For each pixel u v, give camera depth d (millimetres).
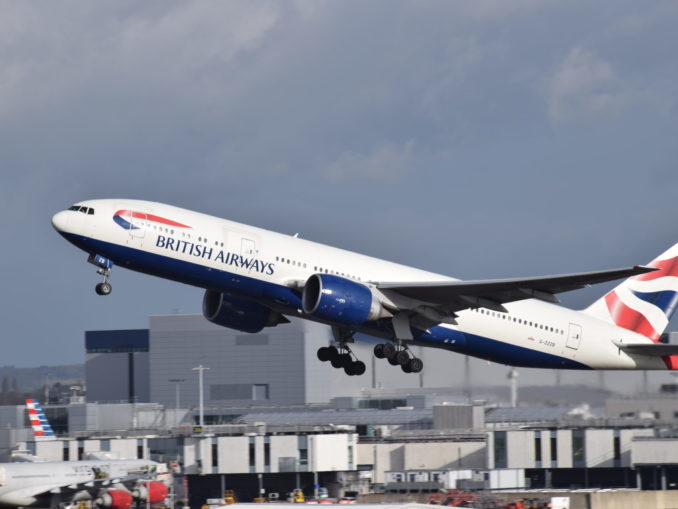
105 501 104375
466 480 118562
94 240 87438
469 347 98000
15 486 104375
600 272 82625
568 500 100375
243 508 71312
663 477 122375
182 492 123688
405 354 95938
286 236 93688
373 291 90812
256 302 95000
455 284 88375
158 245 88500
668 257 106625
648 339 105000
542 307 100688
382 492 123938
